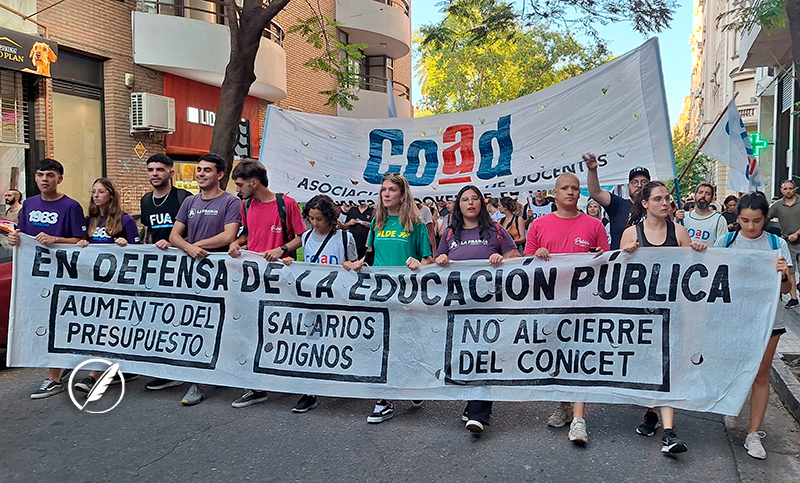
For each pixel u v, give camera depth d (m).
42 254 5.55
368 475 3.89
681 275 4.38
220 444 4.37
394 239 4.96
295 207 5.45
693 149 24.72
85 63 12.59
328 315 5.03
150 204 5.78
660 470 3.92
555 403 5.25
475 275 4.73
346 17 21.14
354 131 7.48
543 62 29.19
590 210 8.78
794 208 9.34
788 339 6.66
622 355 4.46
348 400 5.34
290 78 19.09
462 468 3.98
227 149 9.51
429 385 4.77
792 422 4.75
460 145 7.09
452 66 31.81
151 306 5.40
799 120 14.47
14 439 4.46
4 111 11.22
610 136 6.47
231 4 9.41
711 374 4.26
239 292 5.21
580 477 3.84
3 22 10.66
